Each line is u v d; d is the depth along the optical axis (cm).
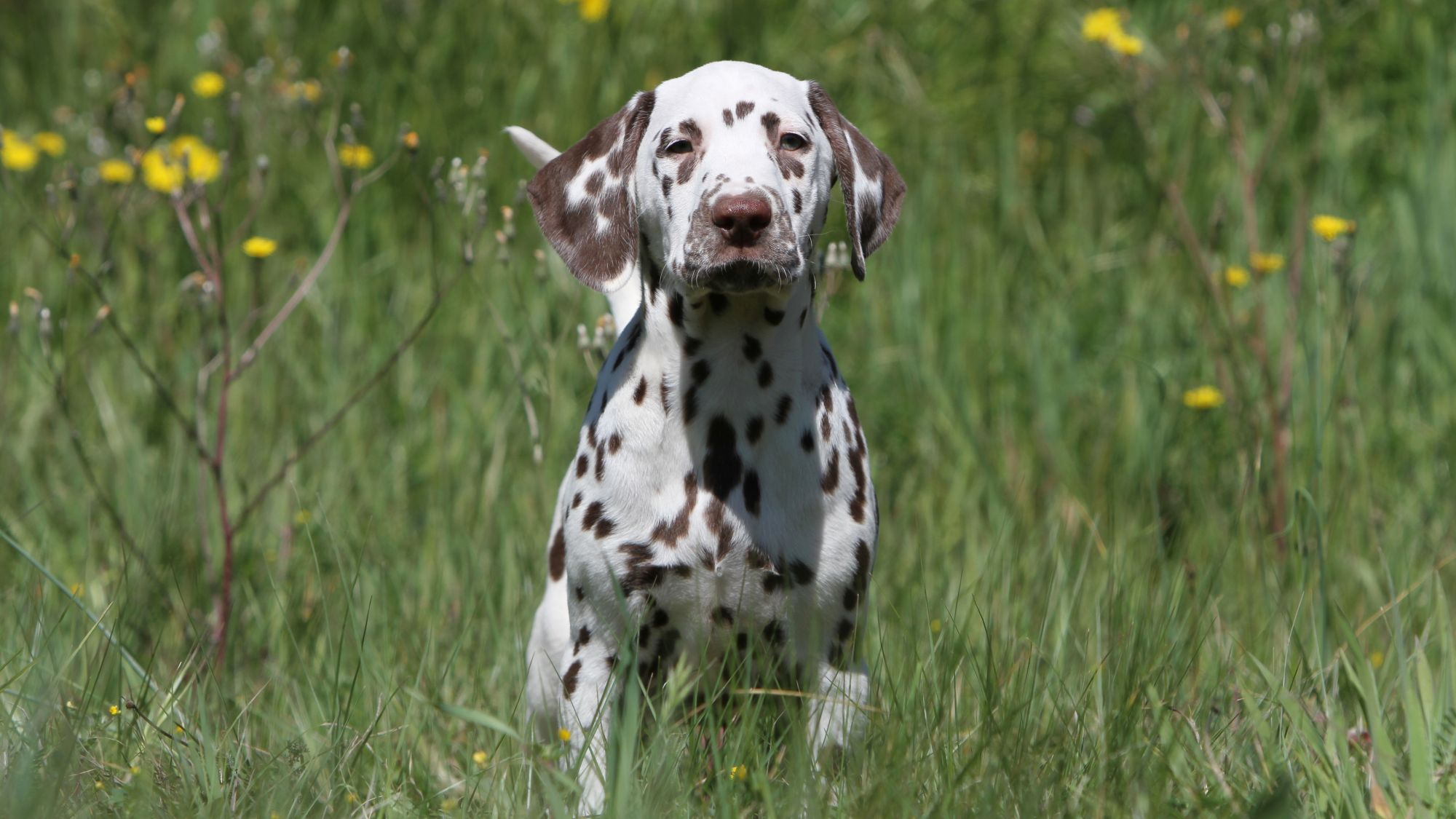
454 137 1443
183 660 813
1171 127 1463
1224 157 1435
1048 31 1599
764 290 641
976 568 924
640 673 721
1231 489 1030
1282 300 1197
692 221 644
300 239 1362
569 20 1566
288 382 1166
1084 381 1200
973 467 1082
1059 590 834
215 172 978
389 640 825
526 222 1331
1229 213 1372
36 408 1140
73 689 751
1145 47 1528
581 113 1459
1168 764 628
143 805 599
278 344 1212
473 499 1016
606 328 820
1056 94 1538
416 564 946
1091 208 1424
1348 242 1030
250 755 673
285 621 816
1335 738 637
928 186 1370
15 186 1359
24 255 1332
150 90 1538
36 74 1625
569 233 730
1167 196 1355
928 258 1297
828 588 705
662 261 699
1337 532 967
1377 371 1177
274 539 996
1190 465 1062
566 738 656
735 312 689
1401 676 670
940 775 634
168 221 1349
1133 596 814
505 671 814
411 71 1497
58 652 783
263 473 1066
